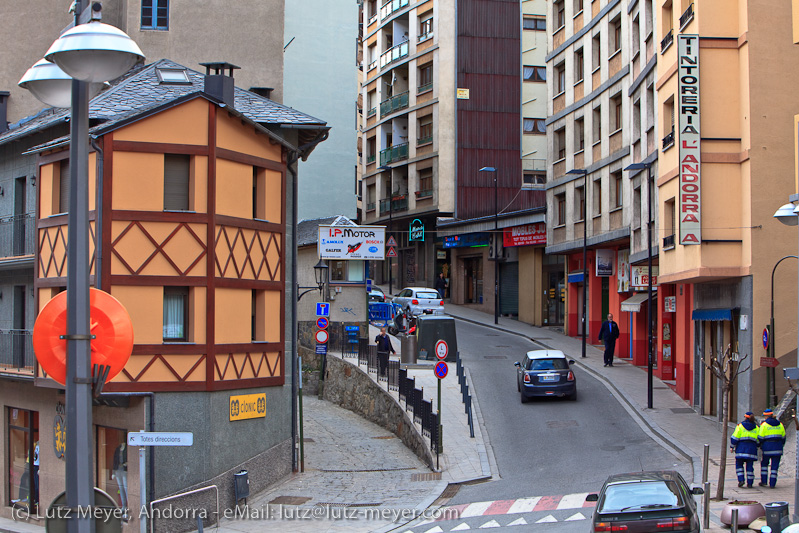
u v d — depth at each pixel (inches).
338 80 2164.1
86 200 329.7
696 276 914.1
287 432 885.2
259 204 834.2
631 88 1291.8
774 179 890.1
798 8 745.6
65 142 757.9
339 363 1390.3
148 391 720.3
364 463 936.9
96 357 351.6
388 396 1143.0
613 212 1417.3
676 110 946.7
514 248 2028.8
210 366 748.0
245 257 799.1
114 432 751.7
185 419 736.3
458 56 2233.0
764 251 884.6
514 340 1685.5
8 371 853.8
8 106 1213.1
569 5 1637.6
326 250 1509.6
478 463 881.5
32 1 1237.7
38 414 858.1
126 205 723.4
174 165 753.6
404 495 778.8
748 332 881.5
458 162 2212.1
